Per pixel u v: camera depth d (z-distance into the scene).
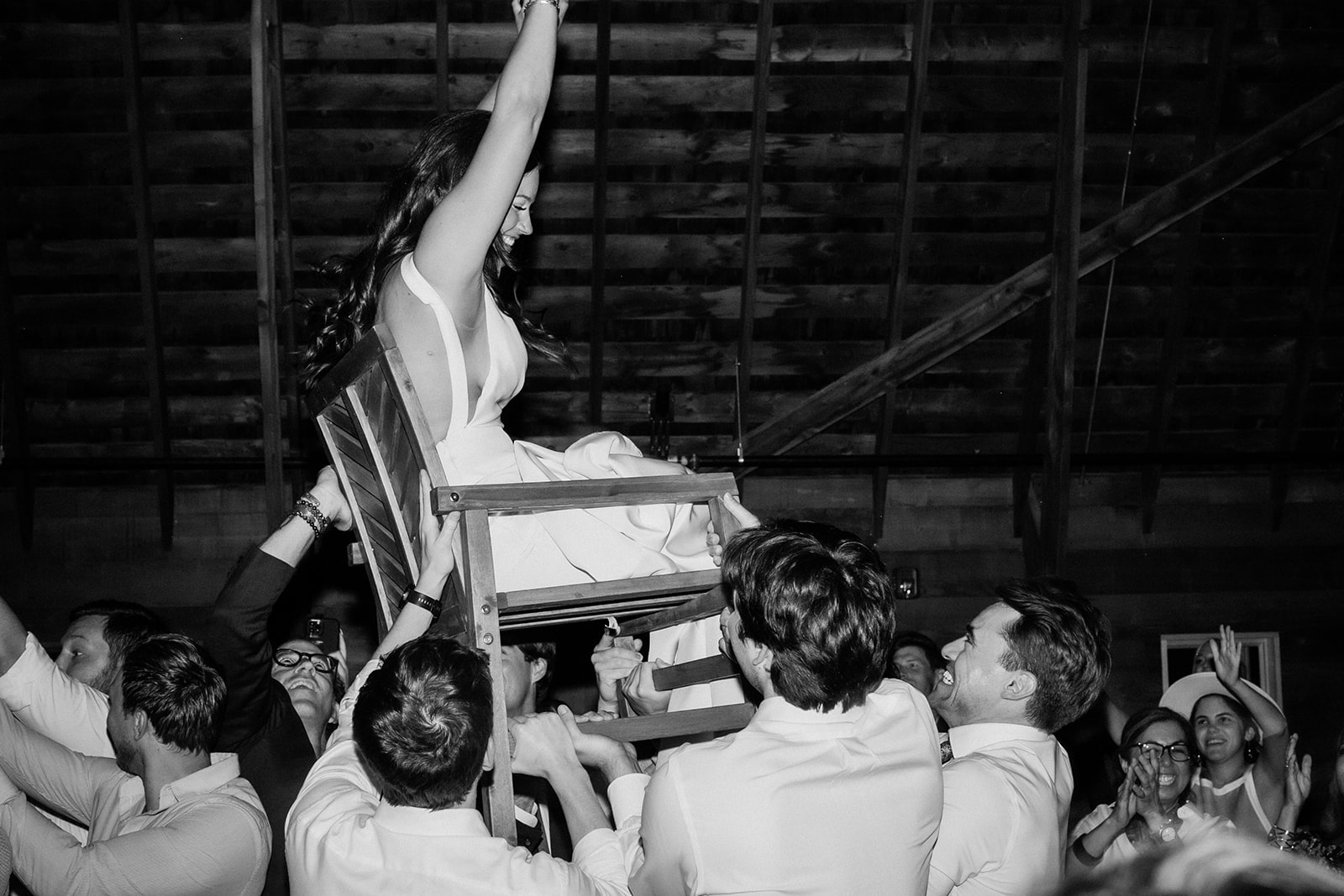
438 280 1.80
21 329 6.62
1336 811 2.40
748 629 1.62
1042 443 7.56
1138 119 6.61
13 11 5.68
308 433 7.02
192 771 1.98
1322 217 6.95
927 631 7.70
